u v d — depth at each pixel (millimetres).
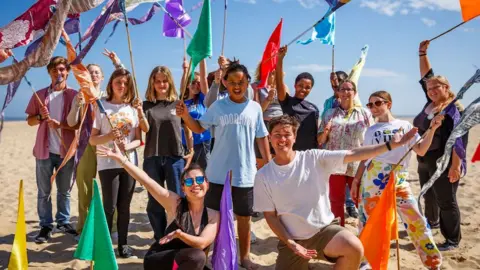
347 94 5613
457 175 4879
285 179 3918
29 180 10188
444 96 4996
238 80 4484
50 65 5520
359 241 3738
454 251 5230
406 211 4430
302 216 3918
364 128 5531
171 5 5641
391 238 4109
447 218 5258
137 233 6281
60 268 4910
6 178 10422
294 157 3975
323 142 5695
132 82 5184
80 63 4094
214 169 4562
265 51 5449
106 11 3973
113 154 3984
